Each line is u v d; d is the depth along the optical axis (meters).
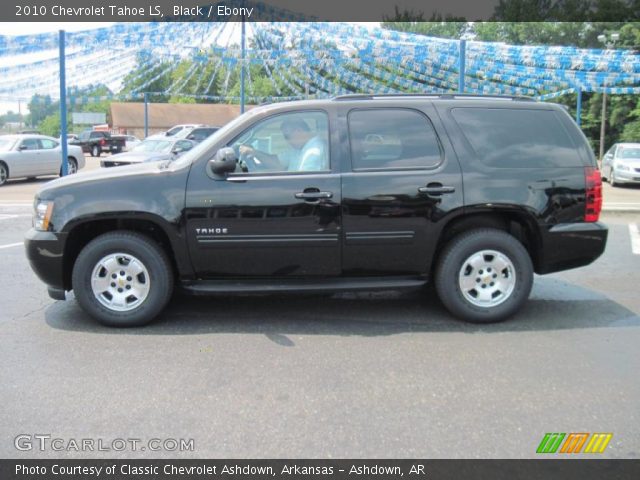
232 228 4.91
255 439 3.21
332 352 4.48
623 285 6.66
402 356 4.41
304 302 5.85
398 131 5.10
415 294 6.16
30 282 6.62
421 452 3.09
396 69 17.22
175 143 17.33
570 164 5.18
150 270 4.95
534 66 16.84
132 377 4.00
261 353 4.45
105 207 4.84
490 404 3.62
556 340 4.78
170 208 4.86
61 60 15.02
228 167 4.83
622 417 3.47
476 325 5.15
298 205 4.91
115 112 62.00
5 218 11.63
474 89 18.44
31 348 4.54
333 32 15.11
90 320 5.23
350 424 3.37
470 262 5.10
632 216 12.60
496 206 5.02
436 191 4.97
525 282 5.14
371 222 4.96
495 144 5.14
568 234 5.13
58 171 20.12
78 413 3.50
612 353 4.50
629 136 39.25
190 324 5.14
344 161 5.00
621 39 36.88
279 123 5.08
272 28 15.56
